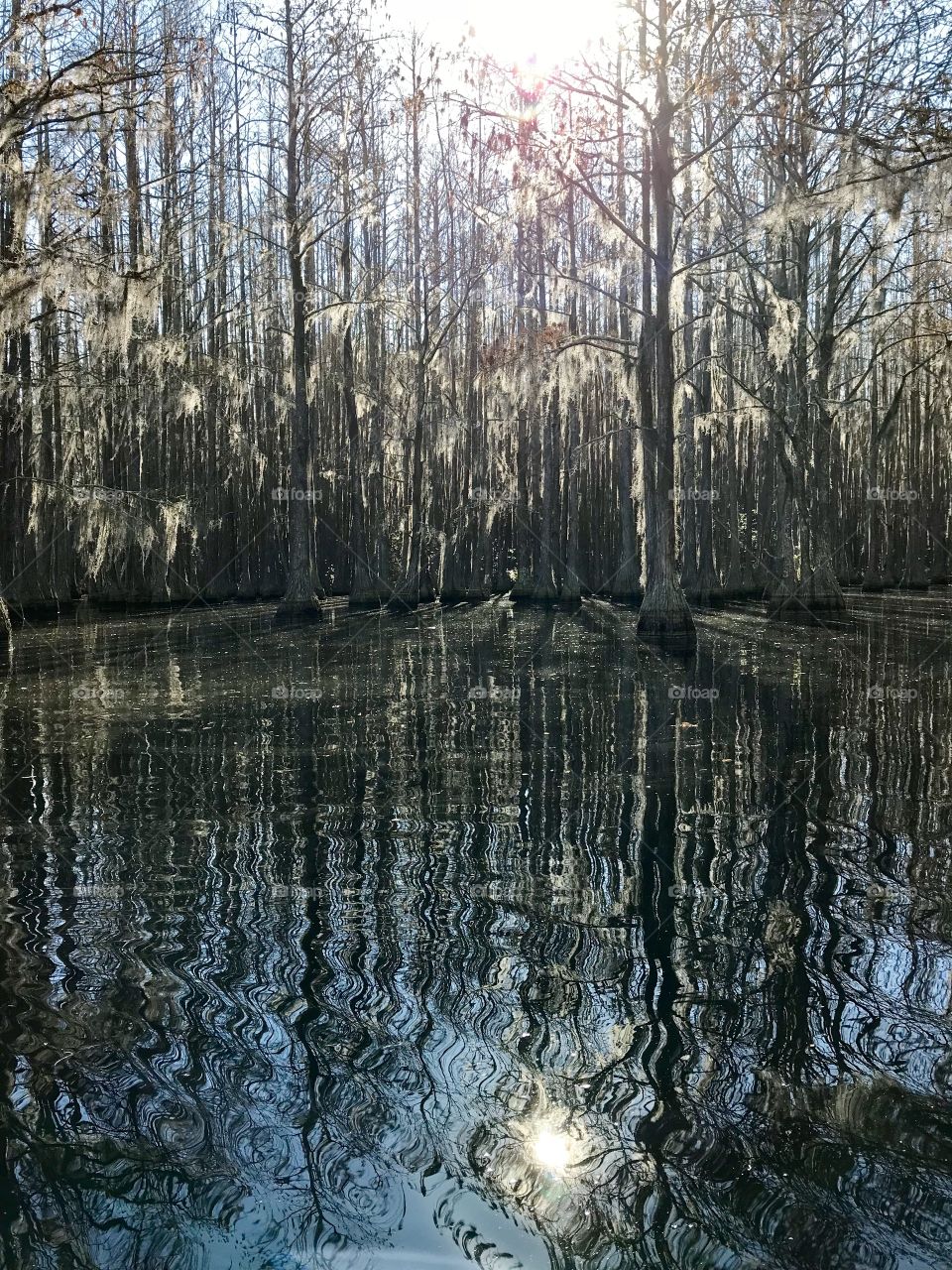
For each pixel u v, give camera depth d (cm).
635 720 967
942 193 910
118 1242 237
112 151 2134
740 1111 291
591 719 976
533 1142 278
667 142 1689
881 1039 333
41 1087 307
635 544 3006
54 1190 259
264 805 653
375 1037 336
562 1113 291
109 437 2561
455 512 3300
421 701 1102
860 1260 230
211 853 545
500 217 1914
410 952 406
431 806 647
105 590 2686
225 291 2997
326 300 3203
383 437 3219
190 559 3031
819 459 2273
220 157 2888
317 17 2264
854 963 393
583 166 1694
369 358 3284
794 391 2259
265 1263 227
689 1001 360
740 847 551
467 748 838
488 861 529
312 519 2955
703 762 775
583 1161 271
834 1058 321
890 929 429
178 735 906
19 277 1405
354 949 410
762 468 3212
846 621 2217
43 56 1480
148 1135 282
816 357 2281
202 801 664
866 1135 280
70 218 1516
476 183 2919
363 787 700
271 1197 254
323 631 2038
